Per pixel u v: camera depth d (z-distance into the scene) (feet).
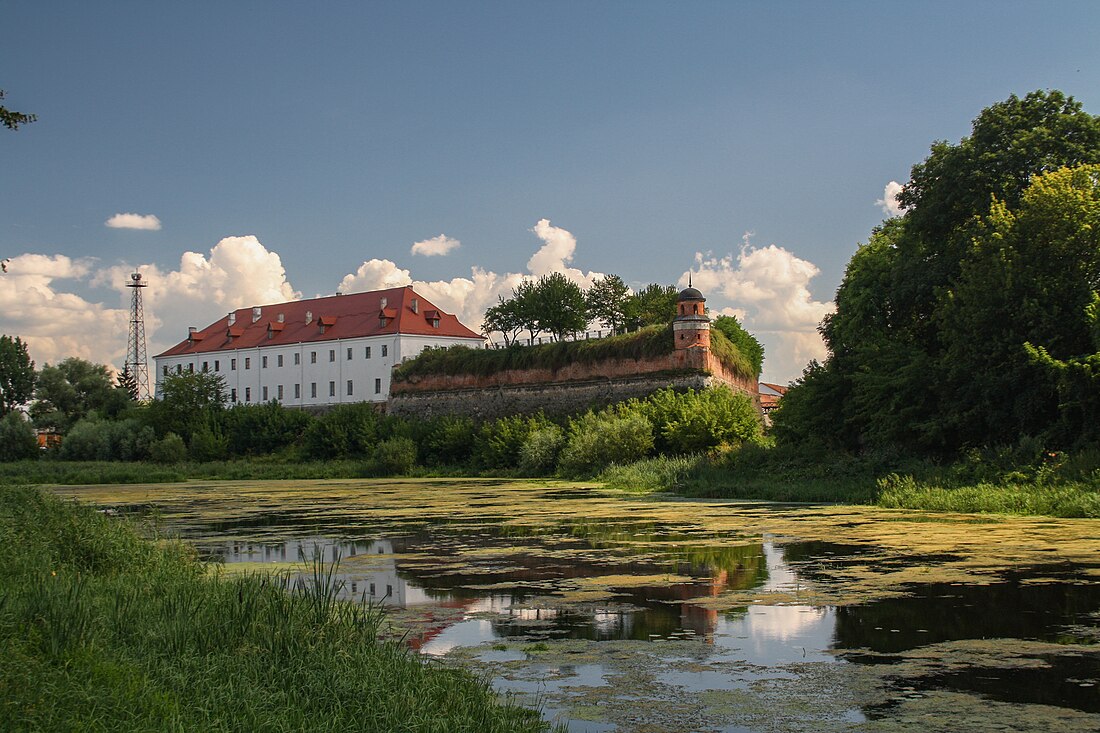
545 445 201.77
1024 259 108.47
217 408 318.86
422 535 79.82
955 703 28.99
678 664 34.37
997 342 106.42
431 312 339.77
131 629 30.86
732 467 141.49
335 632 33.01
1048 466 93.45
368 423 272.92
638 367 235.81
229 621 32.37
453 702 27.73
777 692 30.63
